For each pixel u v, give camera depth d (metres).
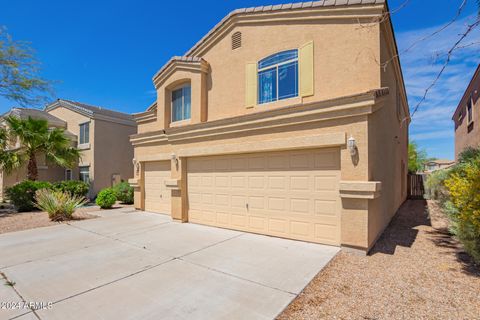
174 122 12.09
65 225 10.49
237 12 9.67
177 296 4.43
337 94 7.54
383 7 6.94
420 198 19.16
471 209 5.33
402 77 12.21
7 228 10.12
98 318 3.80
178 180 10.84
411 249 6.79
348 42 7.45
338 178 7.00
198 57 11.11
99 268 5.74
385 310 3.94
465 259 6.02
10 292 4.64
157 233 8.94
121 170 22.12
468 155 8.80
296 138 7.52
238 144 8.89
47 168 21.27
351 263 5.87
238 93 9.73
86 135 21.06
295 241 7.65
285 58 8.68
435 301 4.18
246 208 8.92
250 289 4.66
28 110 21.50
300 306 4.09
